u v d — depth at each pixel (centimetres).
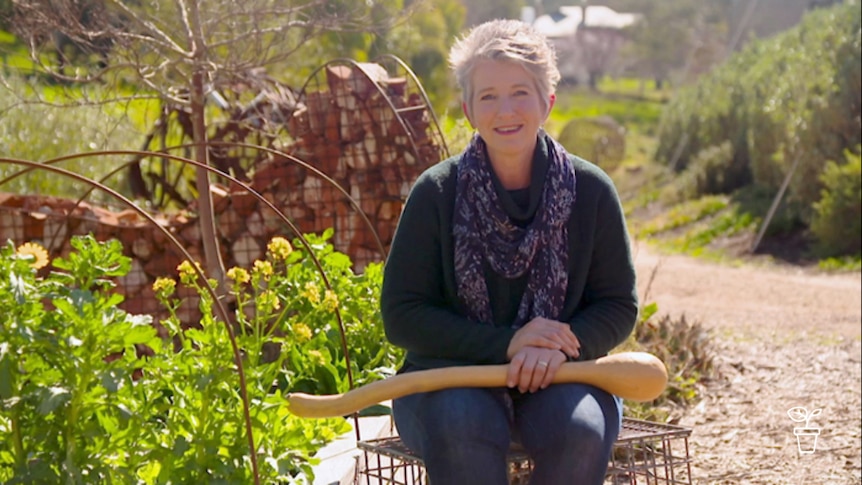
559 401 218
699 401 547
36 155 820
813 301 981
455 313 242
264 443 255
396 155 500
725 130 2050
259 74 597
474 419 213
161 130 636
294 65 830
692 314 880
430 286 242
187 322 486
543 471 214
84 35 452
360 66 505
